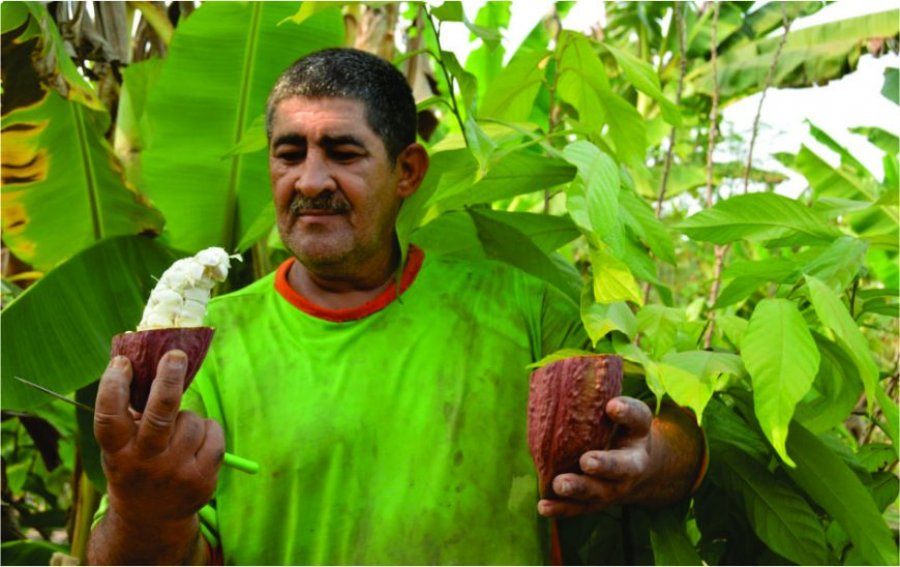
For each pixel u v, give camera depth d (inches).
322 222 62.6
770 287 135.4
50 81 98.4
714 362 60.6
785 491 67.5
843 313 59.5
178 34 105.0
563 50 80.0
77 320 102.3
